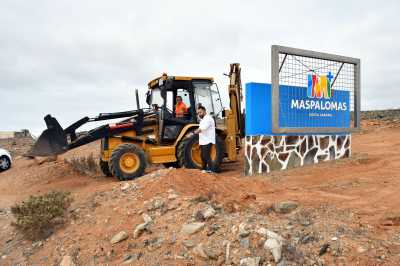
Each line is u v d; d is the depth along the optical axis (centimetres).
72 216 514
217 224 393
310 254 315
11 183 1015
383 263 289
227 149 1003
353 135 1677
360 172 717
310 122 905
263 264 311
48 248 446
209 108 998
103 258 387
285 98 855
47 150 890
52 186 903
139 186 563
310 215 411
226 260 328
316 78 909
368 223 377
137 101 986
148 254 369
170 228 407
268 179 721
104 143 921
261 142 827
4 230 551
